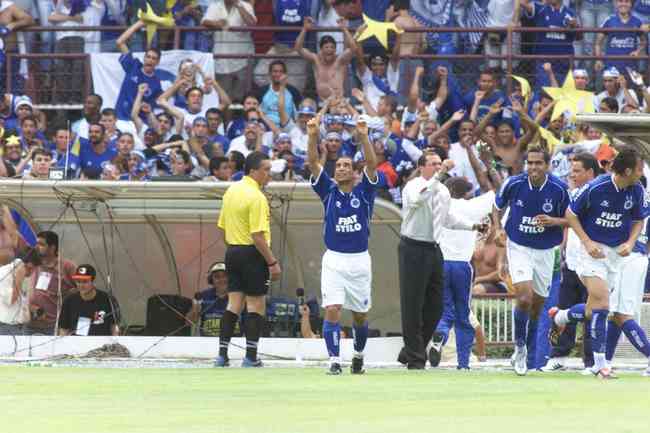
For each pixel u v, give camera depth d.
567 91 67.12
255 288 46.81
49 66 71.56
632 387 34.44
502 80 69.94
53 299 55.88
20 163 64.44
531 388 34.00
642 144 48.47
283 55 70.19
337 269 42.25
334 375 40.75
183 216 58.47
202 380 37.25
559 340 48.50
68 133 62.56
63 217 58.53
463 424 23.55
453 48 71.44
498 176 64.75
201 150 66.69
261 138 67.12
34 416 25.53
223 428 22.83
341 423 23.77
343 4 72.62
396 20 72.31
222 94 70.12
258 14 73.06
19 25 72.12
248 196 46.50
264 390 33.06
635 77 66.81
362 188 42.66
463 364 47.50
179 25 73.19
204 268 59.28
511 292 56.38
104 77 70.75
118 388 33.78
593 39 72.12
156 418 25.02
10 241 58.09
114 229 58.91
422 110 66.12
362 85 70.12
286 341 52.62
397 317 58.97
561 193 40.94
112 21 74.50
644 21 72.81
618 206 39.38
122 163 65.06
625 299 41.94
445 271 47.47
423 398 30.27
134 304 59.66
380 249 58.31
